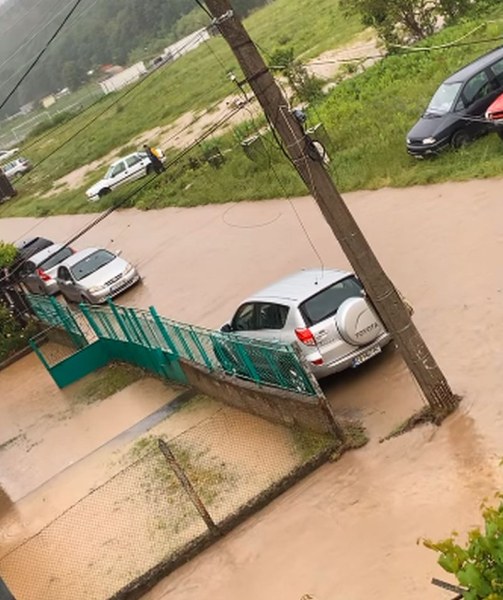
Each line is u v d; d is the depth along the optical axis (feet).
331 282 43.65
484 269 49.14
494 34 100.78
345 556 31.09
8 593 32.83
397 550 30.12
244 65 35.04
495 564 15.89
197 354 49.88
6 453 58.03
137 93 207.31
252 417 44.83
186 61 211.82
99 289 80.02
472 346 41.52
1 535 44.88
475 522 29.60
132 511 40.73
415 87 94.94
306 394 39.40
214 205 95.55
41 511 45.93
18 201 170.71
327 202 35.96
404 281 52.47
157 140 153.07
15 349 79.46
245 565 33.09
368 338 41.98
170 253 86.17
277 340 43.75
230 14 34.24
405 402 39.60
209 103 157.17
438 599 26.78
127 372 62.75
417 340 36.29
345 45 145.48
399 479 34.06
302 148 35.65
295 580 31.07
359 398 41.65
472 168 64.13
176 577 34.12
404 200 66.08
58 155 193.26
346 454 37.32
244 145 96.02
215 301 67.31
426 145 69.46
